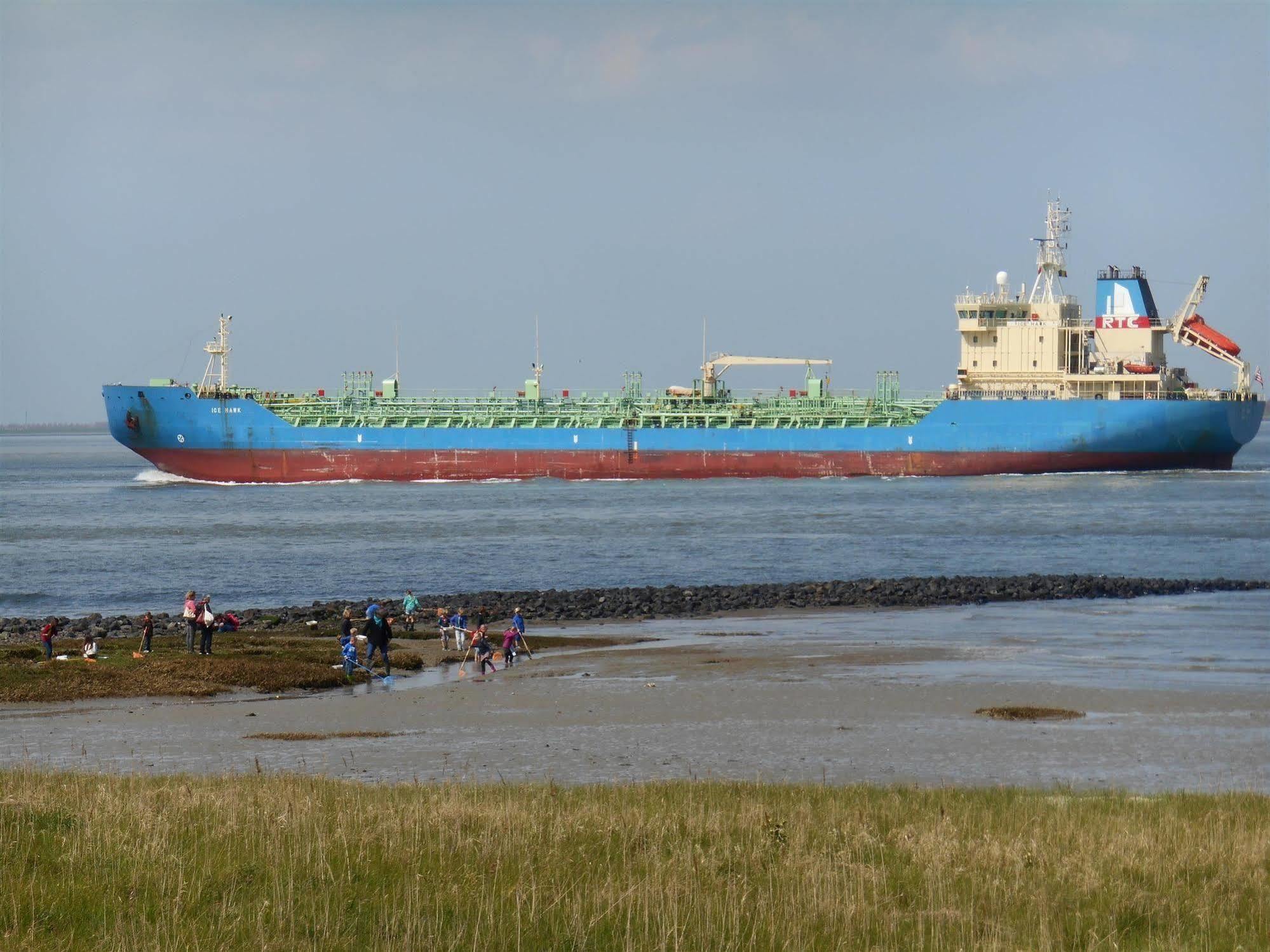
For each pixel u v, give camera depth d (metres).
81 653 97.31
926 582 137.62
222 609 135.25
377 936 35.00
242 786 51.53
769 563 164.75
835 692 81.25
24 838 43.03
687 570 160.12
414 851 41.69
